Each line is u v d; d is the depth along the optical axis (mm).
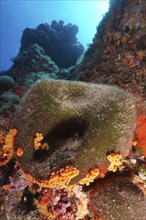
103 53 1087
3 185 754
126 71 907
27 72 2160
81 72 1228
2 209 736
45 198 675
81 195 639
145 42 952
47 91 643
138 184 620
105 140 581
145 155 670
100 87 643
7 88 1893
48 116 631
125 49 994
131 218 552
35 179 622
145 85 821
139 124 672
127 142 600
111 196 570
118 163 585
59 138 633
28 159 642
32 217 700
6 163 769
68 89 643
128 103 606
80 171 580
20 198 741
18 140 659
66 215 651
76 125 624
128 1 1140
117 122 587
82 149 579
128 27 1071
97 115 599
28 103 657
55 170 581
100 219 595
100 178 614
